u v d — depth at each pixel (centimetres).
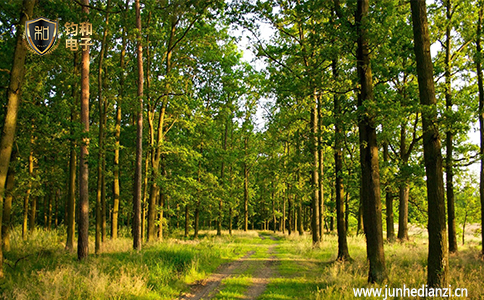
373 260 888
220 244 2094
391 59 1047
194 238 2845
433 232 716
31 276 871
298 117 1630
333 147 1283
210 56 2262
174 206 3344
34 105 1330
